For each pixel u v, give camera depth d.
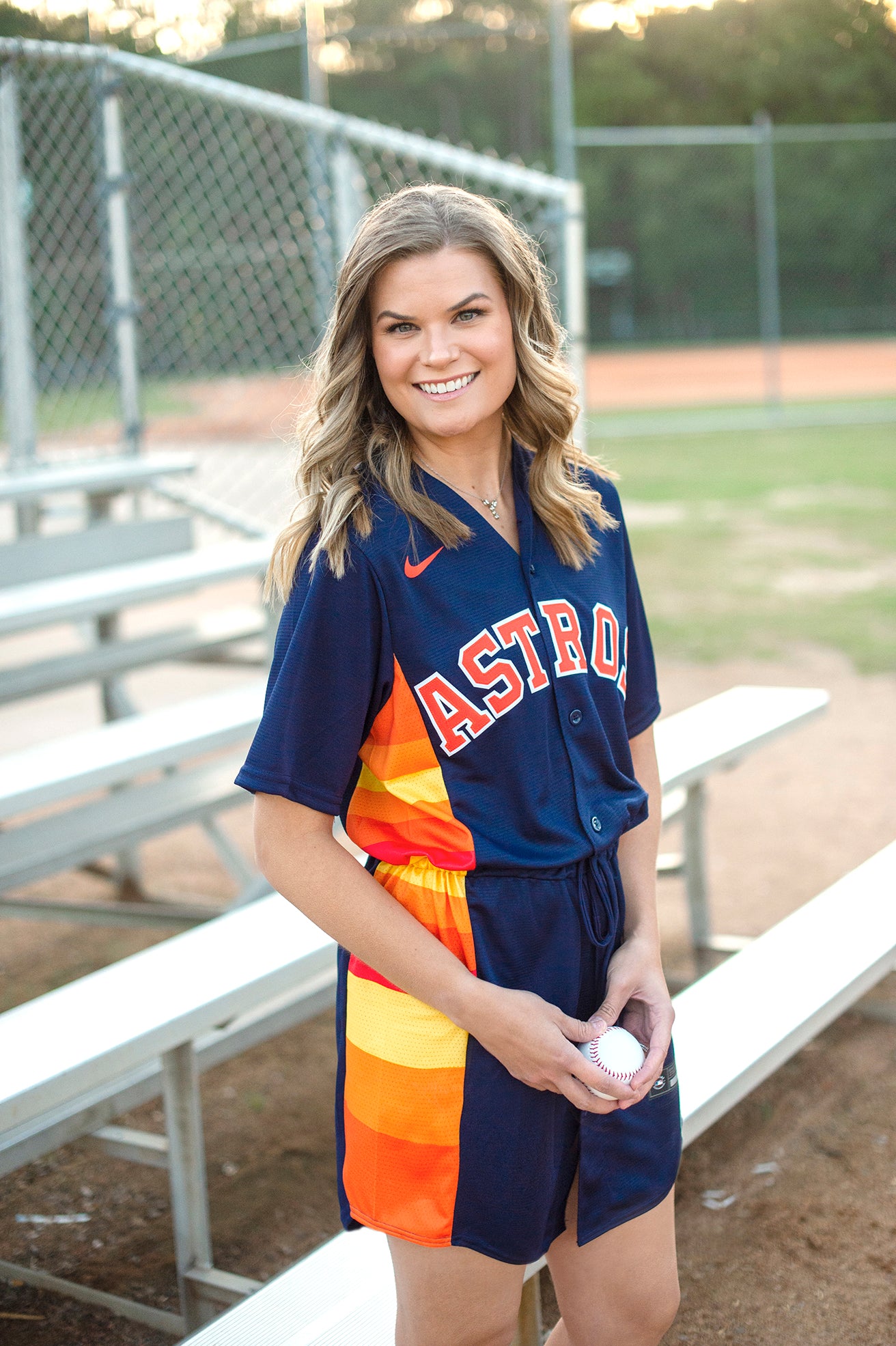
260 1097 2.88
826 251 25.00
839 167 24.52
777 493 10.88
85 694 6.05
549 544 1.38
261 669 4.52
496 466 1.38
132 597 3.45
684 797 3.33
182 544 4.58
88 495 4.98
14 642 6.92
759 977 2.46
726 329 26.61
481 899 1.29
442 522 1.27
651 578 7.95
